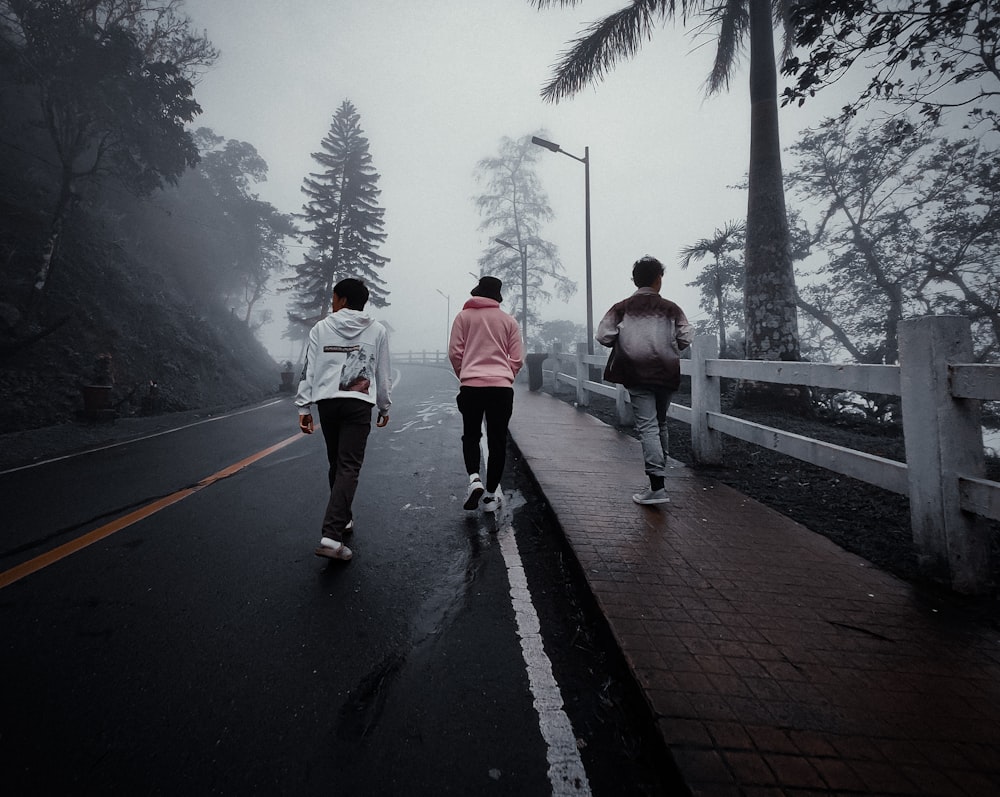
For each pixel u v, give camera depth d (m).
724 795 1.27
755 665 1.82
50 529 3.57
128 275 18.09
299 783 1.42
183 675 1.91
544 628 2.29
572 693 1.85
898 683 1.74
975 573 2.36
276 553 3.11
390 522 3.70
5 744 1.55
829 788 1.30
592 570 2.59
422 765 1.49
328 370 3.07
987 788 1.31
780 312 7.87
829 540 3.04
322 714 1.71
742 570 2.62
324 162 31.03
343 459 3.08
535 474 4.51
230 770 1.46
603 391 8.03
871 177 14.43
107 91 12.91
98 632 2.21
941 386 2.44
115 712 1.70
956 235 12.88
